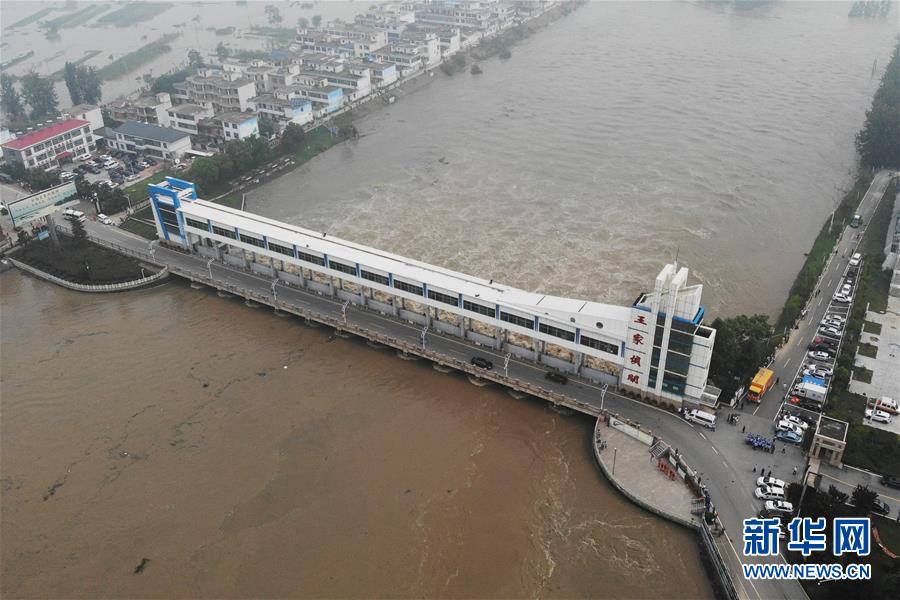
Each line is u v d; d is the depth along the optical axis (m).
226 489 107.88
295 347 141.88
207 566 95.81
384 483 107.94
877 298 148.50
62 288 165.38
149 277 163.50
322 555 96.62
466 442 116.12
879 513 97.25
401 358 137.25
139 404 126.62
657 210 191.25
